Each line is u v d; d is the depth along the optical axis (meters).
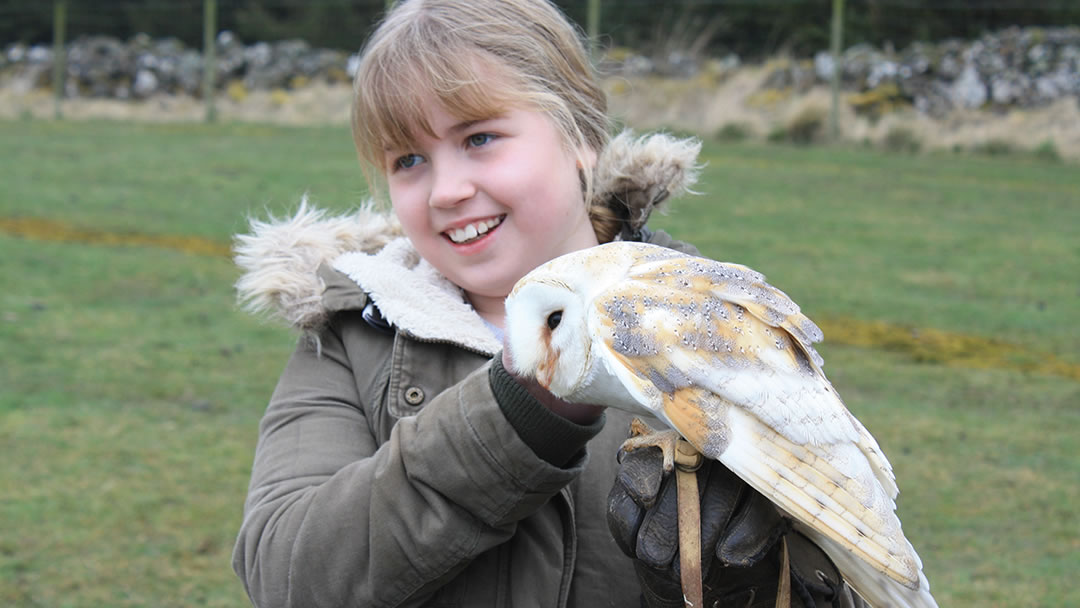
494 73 1.48
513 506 1.33
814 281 7.36
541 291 1.28
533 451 1.31
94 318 6.34
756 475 1.17
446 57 1.46
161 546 3.70
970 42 17.67
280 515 1.43
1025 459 4.55
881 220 9.55
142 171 11.58
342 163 12.31
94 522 3.84
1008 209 10.23
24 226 8.77
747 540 1.23
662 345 1.20
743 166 12.42
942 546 3.78
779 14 20.44
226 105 18.50
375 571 1.35
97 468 4.29
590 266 1.28
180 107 18.31
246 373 5.47
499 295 1.57
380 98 1.49
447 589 1.45
